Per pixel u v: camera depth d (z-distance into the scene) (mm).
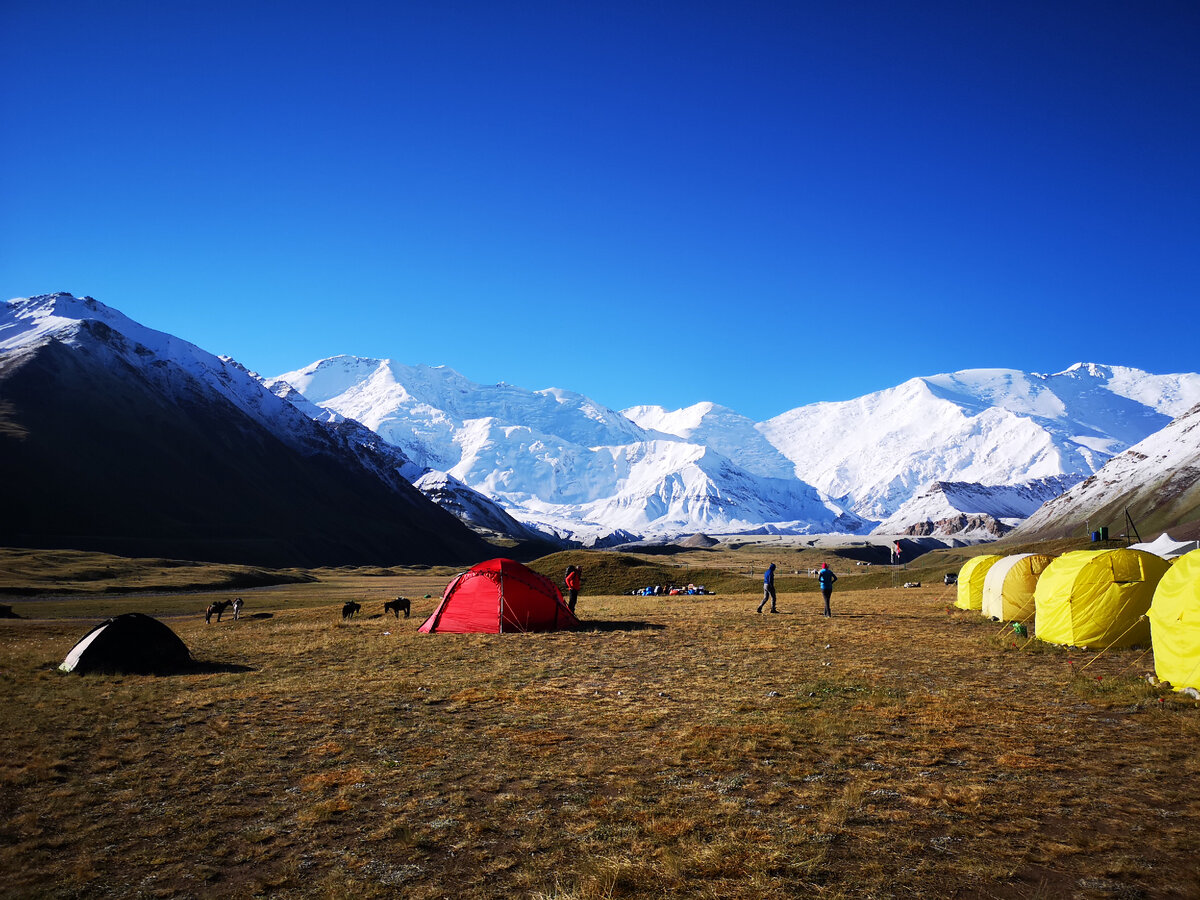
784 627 29734
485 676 20578
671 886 8516
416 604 59750
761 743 13500
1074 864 8836
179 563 150500
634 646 25625
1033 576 29719
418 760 13156
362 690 18969
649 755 13070
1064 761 12273
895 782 11477
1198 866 8586
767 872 8742
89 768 13109
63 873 9258
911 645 24391
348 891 8594
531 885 8695
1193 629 16141
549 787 11734
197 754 13758
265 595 105625
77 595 103875
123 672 22219
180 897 8648
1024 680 18547
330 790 11867
